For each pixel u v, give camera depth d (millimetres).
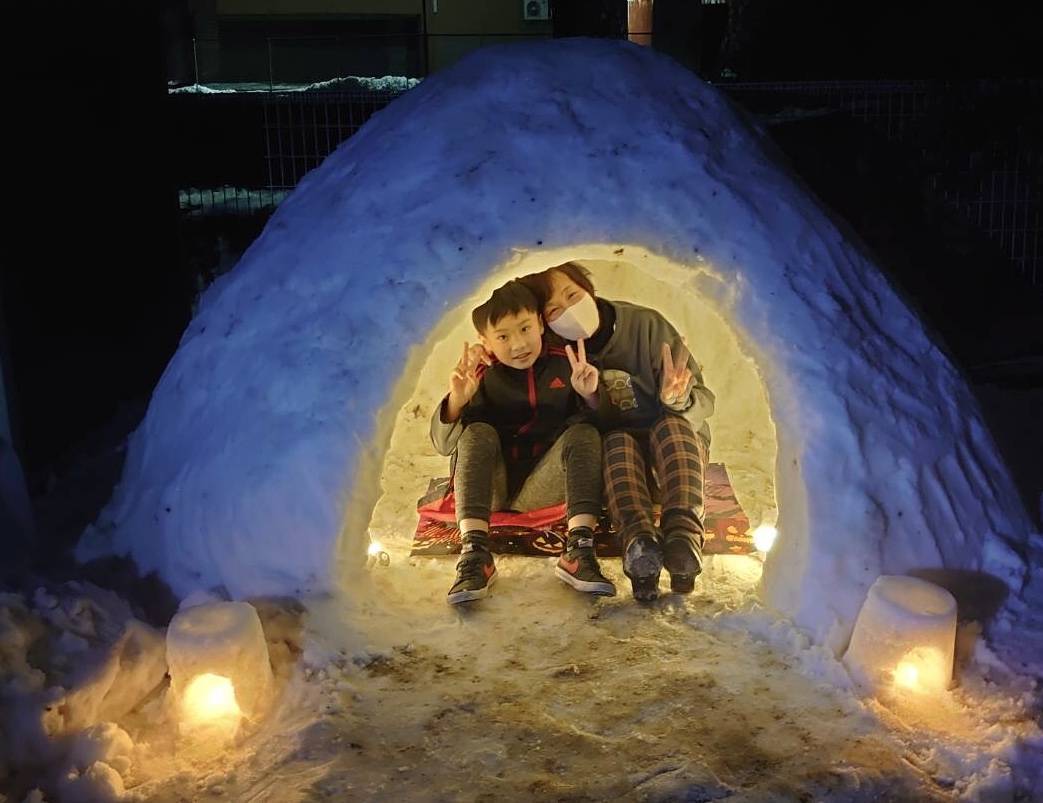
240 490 2869
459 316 2902
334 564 2822
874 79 8844
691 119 3117
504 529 3424
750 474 3832
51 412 4434
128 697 2508
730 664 2646
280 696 2541
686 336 4062
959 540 2834
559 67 3176
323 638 2707
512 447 3439
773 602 2820
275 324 3027
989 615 2752
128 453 3426
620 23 8664
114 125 5141
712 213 2898
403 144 3109
